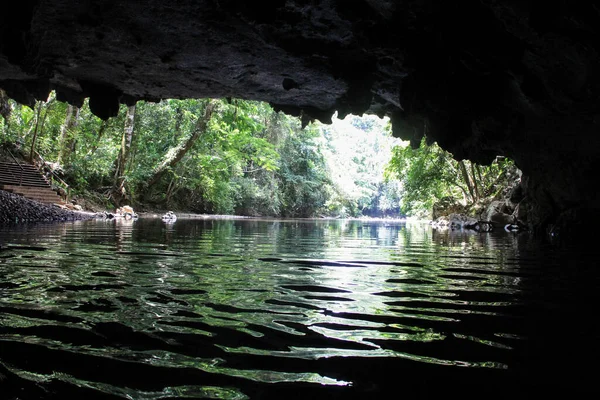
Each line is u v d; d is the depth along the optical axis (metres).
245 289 3.46
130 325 2.39
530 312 2.92
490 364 1.96
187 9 6.06
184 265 4.67
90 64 7.84
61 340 2.13
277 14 5.98
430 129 7.92
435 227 19.69
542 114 7.25
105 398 1.56
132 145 23.44
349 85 7.72
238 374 1.78
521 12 4.91
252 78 8.20
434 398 1.62
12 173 16.19
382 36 6.26
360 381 1.75
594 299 3.34
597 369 1.92
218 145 26.41
